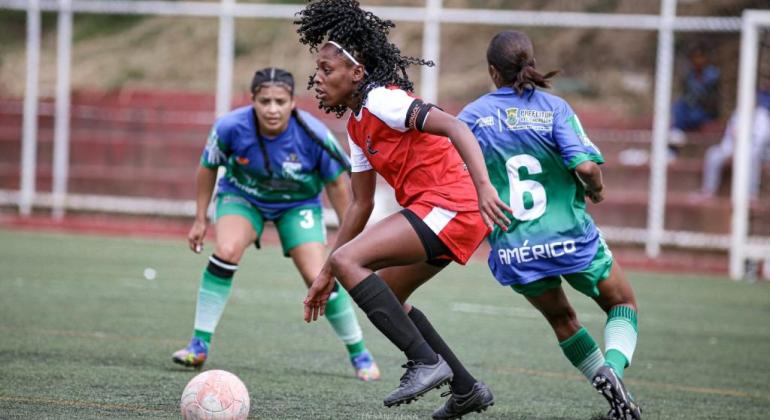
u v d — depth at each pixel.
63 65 48.12
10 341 19.95
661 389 17.75
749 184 45.97
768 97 45.72
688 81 53.31
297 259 18.61
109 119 57.84
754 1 59.34
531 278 14.05
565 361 20.47
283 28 66.94
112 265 35.25
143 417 13.30
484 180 11.98
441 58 64.38
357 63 13.02
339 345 21.62
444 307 28.84
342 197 18.88
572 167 13.76
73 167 55.56
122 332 21.91
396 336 12.80
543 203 14.09
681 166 50.06
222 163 18.67
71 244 41.66
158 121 57.09
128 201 49.31
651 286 35.75
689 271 41.41
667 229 46.88
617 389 13.12
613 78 62.97
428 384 12.69
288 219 18.78
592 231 14.27
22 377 16.16
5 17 73.94
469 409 13.60
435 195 13.07
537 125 14.09
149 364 17.98
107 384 15.80
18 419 13.02
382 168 13.38
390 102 12.66
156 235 47.25
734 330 25.94
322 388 16.48
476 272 38.66
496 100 14.35
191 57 68.25
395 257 12.98
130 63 68.31
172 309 25.84
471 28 65.56
